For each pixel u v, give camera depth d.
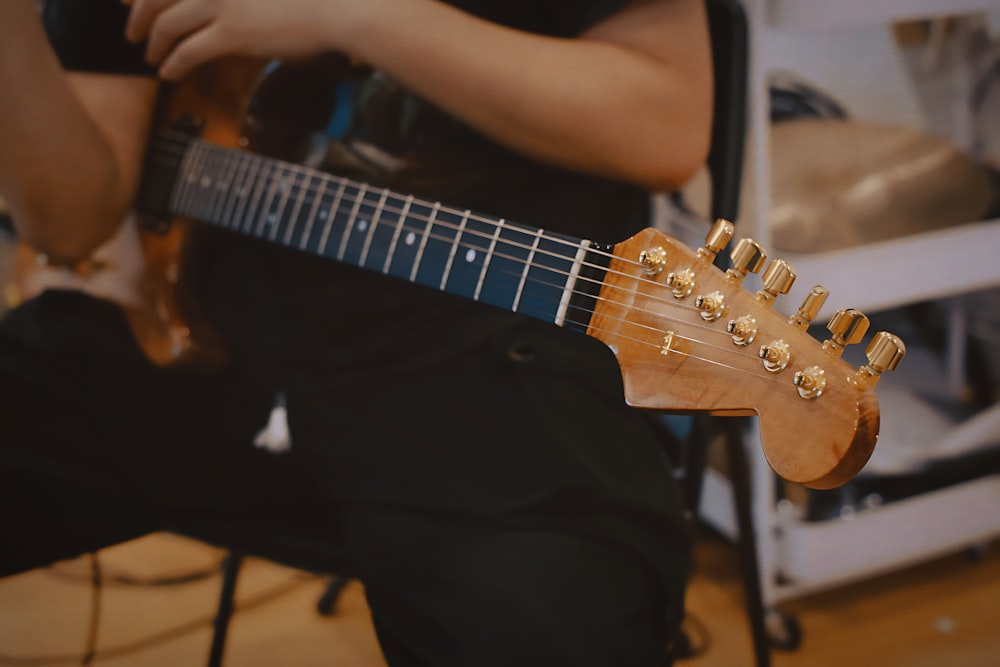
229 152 0.96
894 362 0.67
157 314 1.00
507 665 0.76
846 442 0.67
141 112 1.03
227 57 0.98
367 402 0.90
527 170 0.90
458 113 0.86
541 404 0.86
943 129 1.46
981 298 1.48
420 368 0.90
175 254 1.01
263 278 0.98
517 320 0.90
